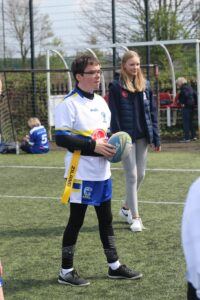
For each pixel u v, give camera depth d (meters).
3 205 10.74
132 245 7.76
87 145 5.89
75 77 5.98
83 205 6.09
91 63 5.88
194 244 2.49
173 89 23.91
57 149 20.56
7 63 37.12
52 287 6.23
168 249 7.54
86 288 6.16
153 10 33.84
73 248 6.26
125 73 8.05
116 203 10.58
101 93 23.61
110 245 6.40
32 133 19.19
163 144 21.41
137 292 6.00
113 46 23.08
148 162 15.99
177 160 16.38
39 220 9.43
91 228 8.73
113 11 25.69
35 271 6.78
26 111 23.72
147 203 10.49
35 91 23.83
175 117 24.69
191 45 32.19
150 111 8.25
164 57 31.14
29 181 13.43
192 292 2.72
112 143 6.11
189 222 2.53
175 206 10.18
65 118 5.88
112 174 14.04
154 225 8.83
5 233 8.63
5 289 6.20
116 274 6.42
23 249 7.74
